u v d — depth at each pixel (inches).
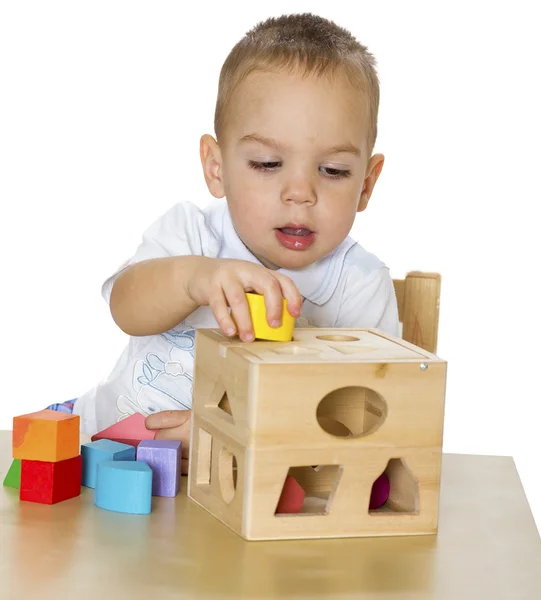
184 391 66.2
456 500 50.1
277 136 55.7
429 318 68.2
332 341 48.1
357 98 57.1
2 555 40.5
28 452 46.7
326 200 57.2
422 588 39.4
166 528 44.3
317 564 41.1
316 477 48.5
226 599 37.6
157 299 54.0
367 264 66.9
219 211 65.6
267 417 42.6
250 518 43.0
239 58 58.2
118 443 50.6
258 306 46.6
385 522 44.6
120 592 37.7
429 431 44.8
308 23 59.3
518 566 42.1
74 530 43.6
